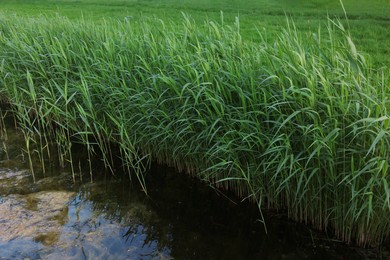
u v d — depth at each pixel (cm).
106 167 620
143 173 600
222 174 529
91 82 602
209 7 1549
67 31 770
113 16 1418
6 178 582
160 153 605
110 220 485
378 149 382
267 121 434
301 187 447
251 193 503
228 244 443
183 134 538
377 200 387
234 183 524
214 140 500
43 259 408
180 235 459
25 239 440
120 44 665
